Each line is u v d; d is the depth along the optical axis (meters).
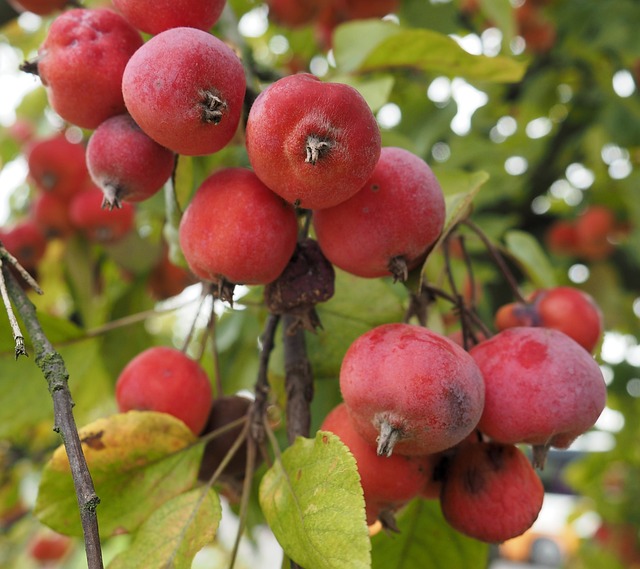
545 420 0.19
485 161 0.52
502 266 0.26
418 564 0.25
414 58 0.28
